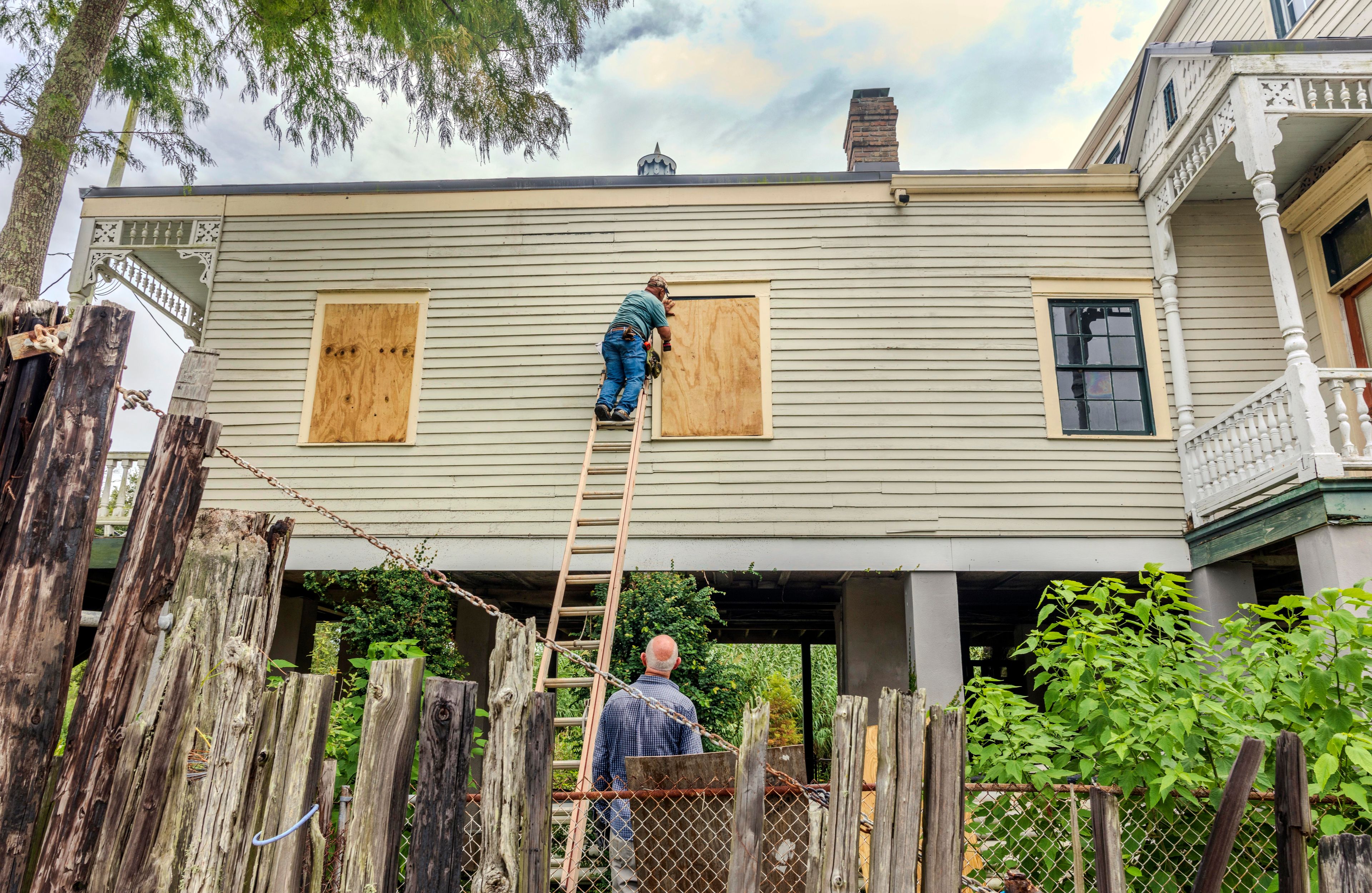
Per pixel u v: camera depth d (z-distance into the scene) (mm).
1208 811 3061
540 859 2229
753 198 8484
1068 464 7805
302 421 8117
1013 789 3002
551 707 2348
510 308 8344
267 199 8625
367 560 7734
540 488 7891
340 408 8133
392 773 2279
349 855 2221
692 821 2664
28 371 2479
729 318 8227
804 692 13914
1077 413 8023
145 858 2230
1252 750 2424
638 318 7609
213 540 2592
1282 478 6293
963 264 8281
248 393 8180
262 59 7668
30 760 2215
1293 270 8383
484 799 2242
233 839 2229
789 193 8477
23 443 2449
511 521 7820
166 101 7637
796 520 7727
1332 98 6820
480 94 7949
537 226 8523
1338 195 7688
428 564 7633
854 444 7891
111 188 8656
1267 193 6633
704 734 2803
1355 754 2518
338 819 2629
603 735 3871
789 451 7887
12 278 6461
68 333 2488
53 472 2363
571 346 8234
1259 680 2990
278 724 2398
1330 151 7691
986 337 8109
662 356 8125
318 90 7766
